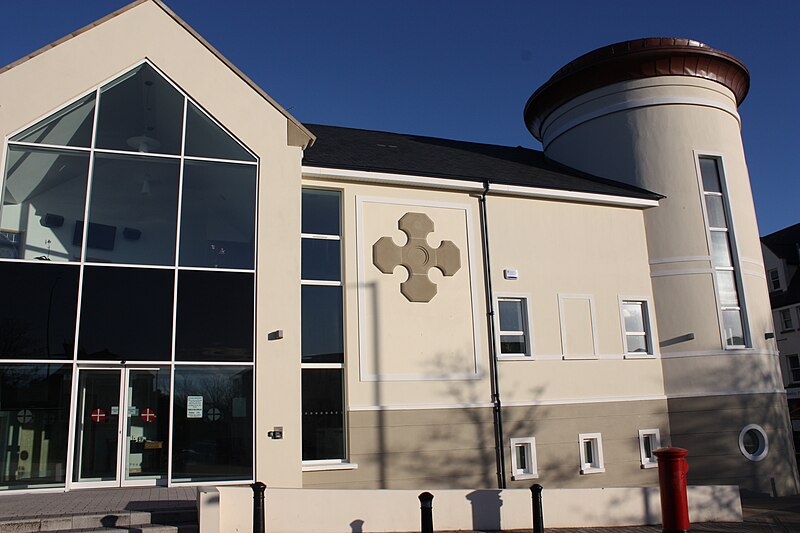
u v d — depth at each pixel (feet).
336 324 47.70
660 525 39.27
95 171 42.09
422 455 47.11
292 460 41.09
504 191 54.03
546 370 52.90
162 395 40.34
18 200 40.22
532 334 53.16
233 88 45.80
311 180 48.98
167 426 39.99
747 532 38.42
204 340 41.42
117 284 40.70
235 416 41.09
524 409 51.24
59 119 41.98
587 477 52.21
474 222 53.31
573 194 56.65
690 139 61.72
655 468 54.60
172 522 31.53
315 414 45.68
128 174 42.75
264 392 41.55
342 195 50.01
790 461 58.18
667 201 60.39
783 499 54.54
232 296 42.65
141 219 42.27
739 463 55.83
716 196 61.77
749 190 64.23
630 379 55.93
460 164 58.90
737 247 60.39
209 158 44.39
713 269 59.00
